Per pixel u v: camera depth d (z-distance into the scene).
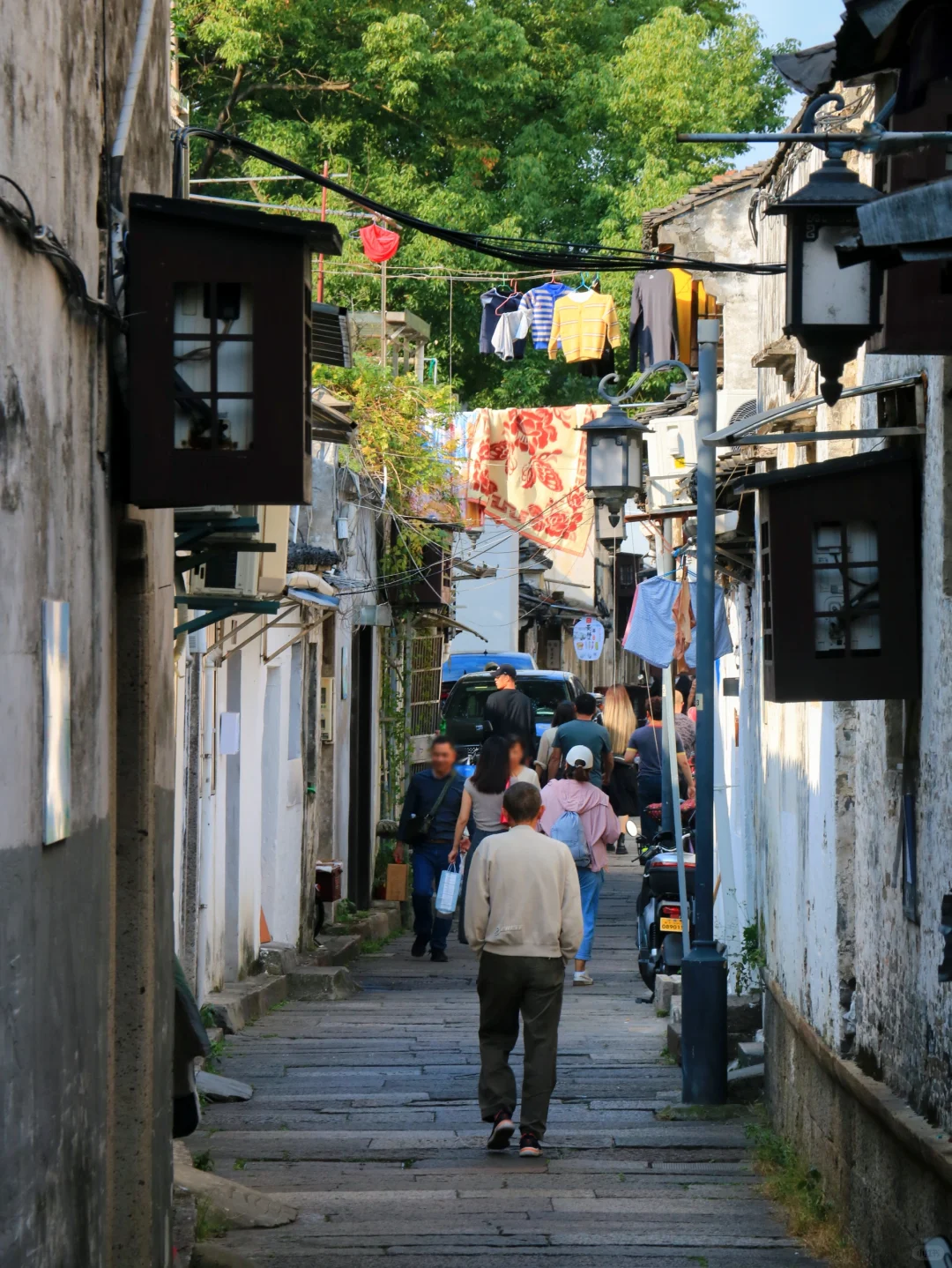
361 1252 15.78
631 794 48.12
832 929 17.83
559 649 103.38
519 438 43.59
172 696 14.77
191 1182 17.16
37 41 9.84
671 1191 18.39
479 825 36.84
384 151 65.69
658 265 19.03
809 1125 18.86
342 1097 23.08
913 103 11.55
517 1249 15.98
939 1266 11.20
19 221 9.08
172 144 15.48
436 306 64.12
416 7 66.50
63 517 10.27
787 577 14.08
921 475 14.03
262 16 60.78
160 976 13.70
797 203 11.88
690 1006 22.88
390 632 49.12
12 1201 8.88
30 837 9.30
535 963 19.98
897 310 11.69
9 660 8.88
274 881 33.53
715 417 24.09
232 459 11.33
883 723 15.76
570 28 70.12
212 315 11.38
